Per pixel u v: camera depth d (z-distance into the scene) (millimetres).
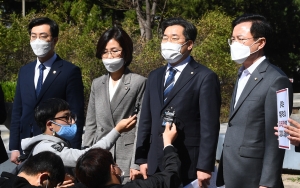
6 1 25031
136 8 18250
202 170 4469
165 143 4277
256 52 4352
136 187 3703
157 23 19750
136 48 14664
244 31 4348
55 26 5512
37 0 24406
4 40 14047
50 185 3707
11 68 14398
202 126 4535
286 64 25844
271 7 24094
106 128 5285
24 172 3732
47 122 4465
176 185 3914
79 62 12617
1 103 5402
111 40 5219
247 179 4242
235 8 22203
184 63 4770
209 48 14586
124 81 5312
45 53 5457
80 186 3738
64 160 4320
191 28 4746
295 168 8281
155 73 4914
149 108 4875
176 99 4641
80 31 19219
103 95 5348
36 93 5488
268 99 4180
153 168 4660
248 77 4402
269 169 4133
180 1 20562
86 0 21906
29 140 4465
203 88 4590
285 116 3889
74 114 4875
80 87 5543
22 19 15992
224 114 14594
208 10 19953
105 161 3680
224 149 4410
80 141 5344
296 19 25641
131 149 5203
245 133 4262
